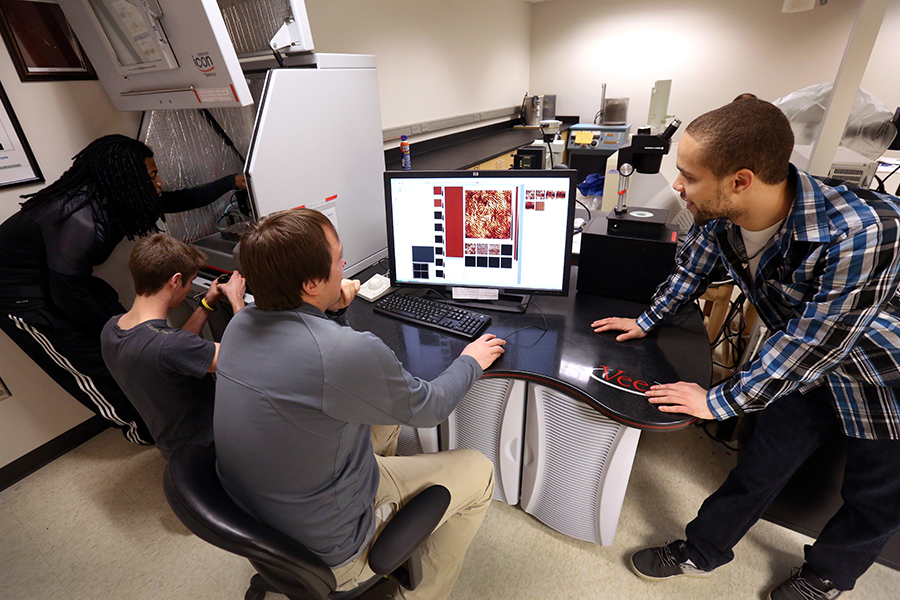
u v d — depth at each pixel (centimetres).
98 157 144
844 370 98
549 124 430
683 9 428
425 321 134
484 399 133
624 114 441
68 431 196
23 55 156
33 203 144
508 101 511
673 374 109
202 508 65
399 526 84
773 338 91
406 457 114
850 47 117
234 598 136
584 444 121
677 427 95
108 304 170
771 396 91
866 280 77
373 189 176
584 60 495
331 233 79
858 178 154
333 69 146
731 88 433
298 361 72
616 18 461
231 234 176
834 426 110
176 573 144
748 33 410
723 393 95
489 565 142
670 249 130
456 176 126
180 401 131
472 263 138
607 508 128
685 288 119
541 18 503
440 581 119
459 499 109
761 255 96
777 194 84
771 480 117
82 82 173
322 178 152
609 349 120
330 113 148
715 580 135
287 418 73
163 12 115
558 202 123
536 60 526
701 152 80
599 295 147
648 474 169
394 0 321
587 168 401
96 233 147
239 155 202
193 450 80
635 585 135
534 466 136
